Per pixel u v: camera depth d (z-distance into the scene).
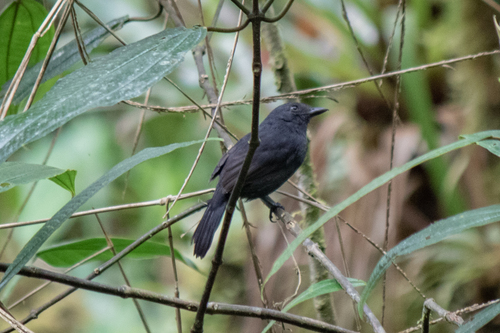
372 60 9.42
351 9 9.62
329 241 8.47
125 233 10.38
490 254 8.31
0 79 5.38
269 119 7.99
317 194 7.40
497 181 8.37
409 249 2.40
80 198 2.85
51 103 2.25
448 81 9.26
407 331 3.93
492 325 7.71
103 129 10.62
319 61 9.65
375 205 8.36
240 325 10.30
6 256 9.01
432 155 2.20
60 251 4.91
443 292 8.38
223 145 7.07
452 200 7.93
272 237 8.86
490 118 8.66
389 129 9.12
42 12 5.03
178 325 4.71
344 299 8.30
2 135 2.15
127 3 10.55
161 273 10.82
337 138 9.66
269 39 7.06
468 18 8.80
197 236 6.48
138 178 10.58
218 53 10.56
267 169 7.14
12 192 9.39
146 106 5.35
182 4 10.15
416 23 9.27
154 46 2.52
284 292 8.45
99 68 2.41
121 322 9.87
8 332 3.88
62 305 10.03
